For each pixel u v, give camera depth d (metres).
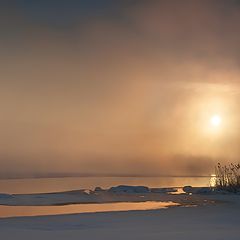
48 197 25.39
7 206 21.05
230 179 31.34
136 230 13.08
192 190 31.27
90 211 19.12
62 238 11.62
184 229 13.33
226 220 15.55
